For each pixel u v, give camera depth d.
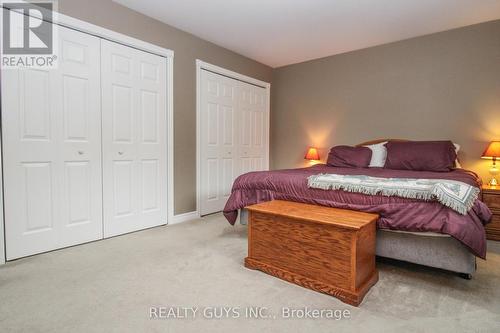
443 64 3.39
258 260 2.04
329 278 1.69
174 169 3.36
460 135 3.31
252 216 2.06
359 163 3.44
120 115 2.84
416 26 3.24
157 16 3.03
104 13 2.65
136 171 3.00
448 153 3.00
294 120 4.71
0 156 2.10
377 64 3.86
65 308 1.52
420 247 1.84
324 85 4.35
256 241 2.05
